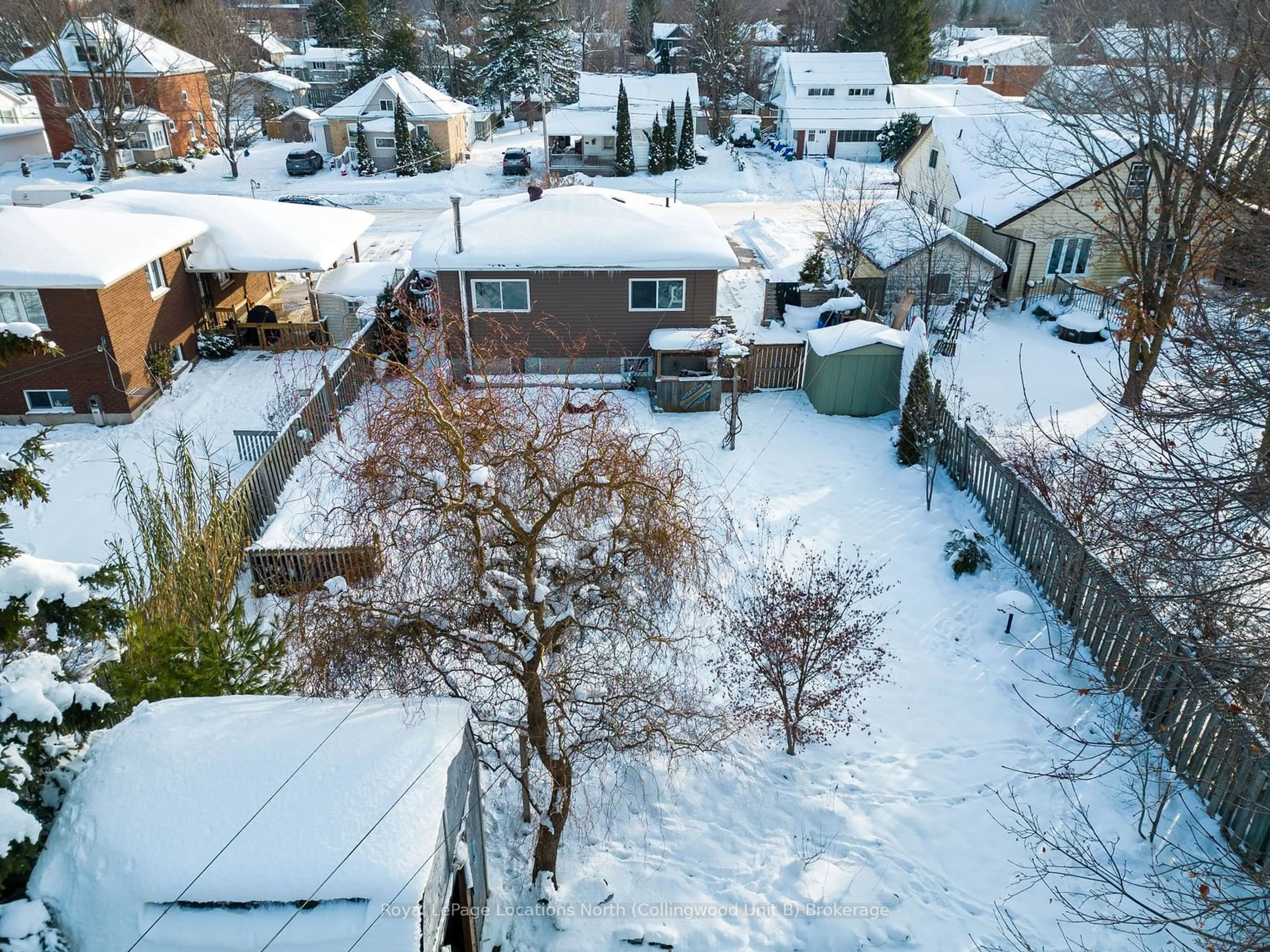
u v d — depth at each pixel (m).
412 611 8.12
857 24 60.47
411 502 8.04
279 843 6.21
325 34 75.94
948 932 8.43
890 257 26.17
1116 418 16.33
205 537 11.30
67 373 20.06
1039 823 9.43
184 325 23.36
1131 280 19.75
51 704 6.35
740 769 10.58
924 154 35.78
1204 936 7.08
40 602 6.70
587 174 49.28
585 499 8.43
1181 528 9.86
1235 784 8.70
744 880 9.24
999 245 28.98
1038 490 13.36
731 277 31.28
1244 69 14.86
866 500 16.50
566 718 8.89
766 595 11.55
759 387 21.78
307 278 25.56
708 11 61.78
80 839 6.28
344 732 7.21
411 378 8.11
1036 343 24.62
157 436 19.77
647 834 9.84
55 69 45.88
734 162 50.09
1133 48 18.91
